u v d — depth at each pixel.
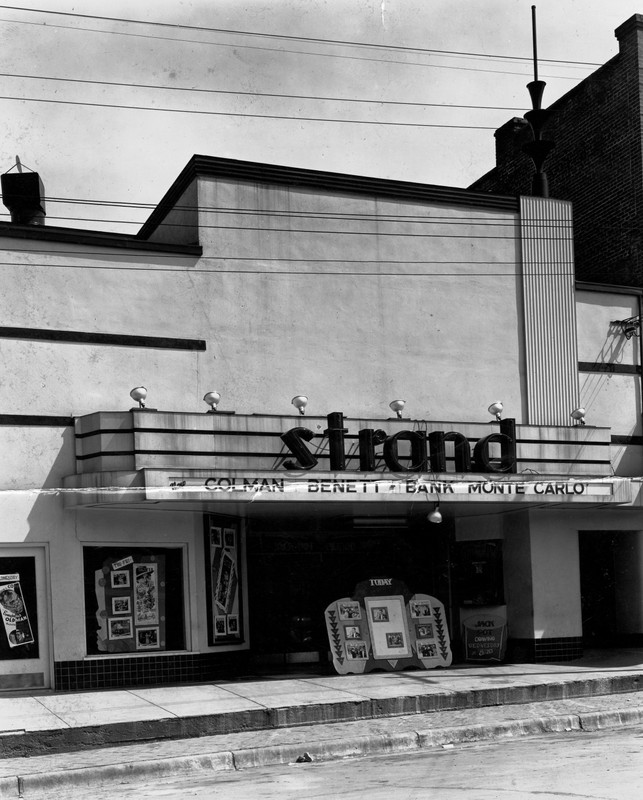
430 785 9.30
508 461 17.00
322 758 11.72
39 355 15.58
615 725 13.34
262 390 17.06
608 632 20.58
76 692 14.88
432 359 18.44
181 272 16.73
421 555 19.42
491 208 19.33
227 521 17.27
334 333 17.73
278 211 17.59
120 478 14.60
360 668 17.00
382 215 18.39
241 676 16.86
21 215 19.33
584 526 19.11
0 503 15.03
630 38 22.95
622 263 22.84
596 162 24.06
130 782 10.88
